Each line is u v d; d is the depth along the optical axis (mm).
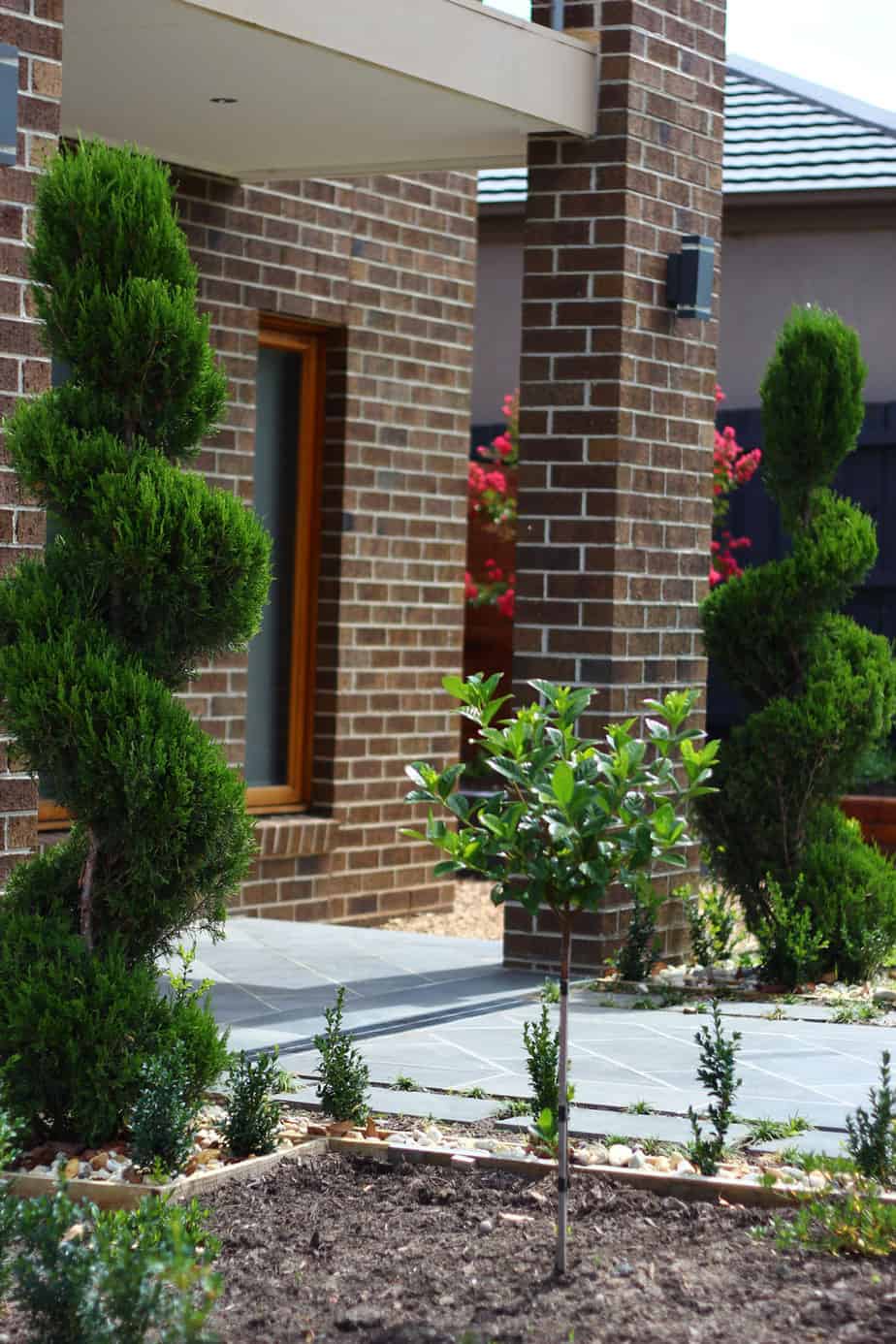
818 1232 4633
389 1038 7254
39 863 5754
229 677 10852
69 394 5664
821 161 15531
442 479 12367
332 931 10094
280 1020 7539
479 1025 7543
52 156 5754
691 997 8305
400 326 11953
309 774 11672
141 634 5672
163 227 5699
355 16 7836
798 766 8648
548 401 8992
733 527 15781
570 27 8992
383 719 11953
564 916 4586
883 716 8836
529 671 9039
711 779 8844
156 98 8883
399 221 11883
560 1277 4348
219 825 5473
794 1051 7086
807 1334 3980
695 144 9344
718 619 8977
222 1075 6367
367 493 11758
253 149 9930
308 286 11250
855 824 9047
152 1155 5062
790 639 8852
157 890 5496
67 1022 5297
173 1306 3811
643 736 9062
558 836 4289
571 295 8945
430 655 12344
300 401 11586
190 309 5699
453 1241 4617
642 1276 4352
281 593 11539
